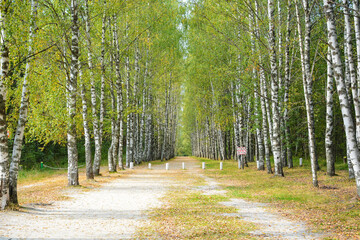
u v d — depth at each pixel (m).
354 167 10.41
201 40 29.19
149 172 27.22
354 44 19.38
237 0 19.81
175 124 78.69
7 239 6.46
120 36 25.73
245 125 33.59
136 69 32.78
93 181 18.56
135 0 22.64
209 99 38.91
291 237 6.94
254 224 8.20
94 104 20.78
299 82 25.75
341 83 10.62
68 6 17.00
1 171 9.22
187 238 6.90
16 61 9.95
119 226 7.99
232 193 14.03
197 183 18.53
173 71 45.22
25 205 10.32
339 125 30.02
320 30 19.91
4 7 9.09
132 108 27.44
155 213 9.68
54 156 40.12
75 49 15.50
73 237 6.86
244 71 21.81
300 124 26.06
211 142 56.91
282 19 20.55
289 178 18.27
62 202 11.45
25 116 10.44
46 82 13.69
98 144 22.47
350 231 7.13
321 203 10.72
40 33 11.16
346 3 13.01
